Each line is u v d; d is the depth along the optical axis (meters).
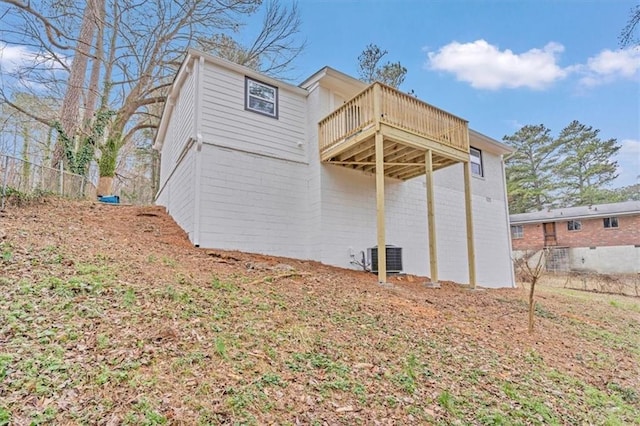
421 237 11.55
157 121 18.19
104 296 4.14
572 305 9.72
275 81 9.67
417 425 3.01
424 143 8.77
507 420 3.35
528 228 25.11
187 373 3.05
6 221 6.33
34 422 2.26
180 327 3.76
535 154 34.38
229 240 8.30
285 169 9.55
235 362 3.35
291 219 9.43
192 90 8.95
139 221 9.13
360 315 5.25
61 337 3.19
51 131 15.98
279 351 3.73
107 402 2.55
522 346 5.45
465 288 9.68
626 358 5.93
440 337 5.04
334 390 3.25
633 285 15.92
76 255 5.26
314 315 4.90
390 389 3.46
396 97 8.40
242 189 8.69
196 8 15.62
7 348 2.89
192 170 8.32
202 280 5.41
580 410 3.92
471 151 14.02
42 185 9.06
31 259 4.71
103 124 14.27
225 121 8.71
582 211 23.69
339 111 9.12
